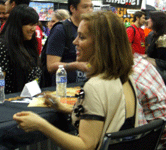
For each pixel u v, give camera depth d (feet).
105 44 3.86
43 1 16.74
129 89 4.13
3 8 11.14
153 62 8.22
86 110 3.72
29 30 7.74
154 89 4.77
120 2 18.37
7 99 6.43
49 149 6.79
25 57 7.68
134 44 15.51
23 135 4.89
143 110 4.83
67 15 13.60
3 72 7.51
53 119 5.30
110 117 3.76
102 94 3.71
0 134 4.60
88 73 4.00
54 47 8.53
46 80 9.16
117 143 3.61
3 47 7.54
